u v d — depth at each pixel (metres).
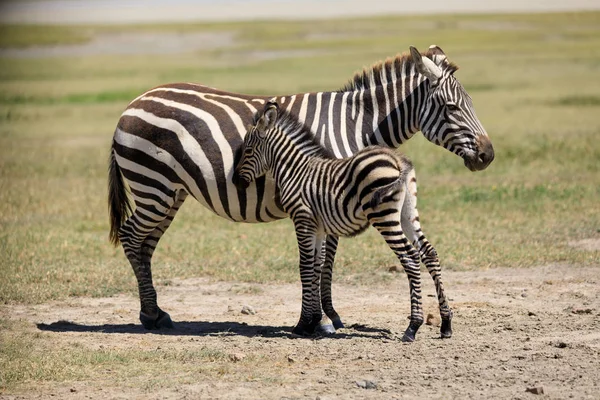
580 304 15.62
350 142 14.86
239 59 88.62
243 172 14.54
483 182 27.25
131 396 11.08
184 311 16.06
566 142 32.66
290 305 16.39
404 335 13.47
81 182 29.31
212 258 19.66
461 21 140.12
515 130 36.75
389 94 14.98
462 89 14.80
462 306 15.77
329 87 53.03
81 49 112.19
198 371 12.14
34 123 45.97
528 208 23.33
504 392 10.84
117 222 15.92
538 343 13.12
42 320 15.48
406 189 13.48
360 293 17.03
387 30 125.38
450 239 20.39
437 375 11.62
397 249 13.16
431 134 14.87
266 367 12.27
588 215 22.36
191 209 25.25
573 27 122.44
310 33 125.81
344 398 10.74
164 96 15.28
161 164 15.13
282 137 14.30
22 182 29.20
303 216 13.96
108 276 18.23
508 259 18.78
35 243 20.83
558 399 10.53
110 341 14.03
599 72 63.72
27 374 11.97
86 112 50.50
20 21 169.75
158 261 19.45
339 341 13.66
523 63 72.38
